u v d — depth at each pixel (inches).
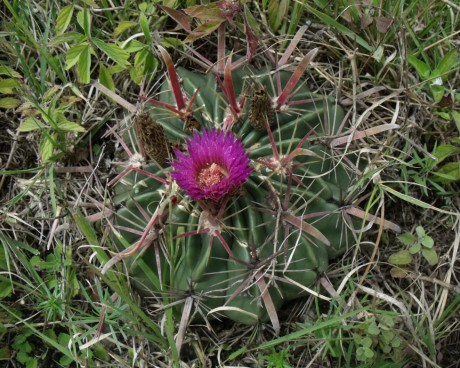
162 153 15.7
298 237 15.4
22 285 17.2
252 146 15.9
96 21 19.6
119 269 16.6
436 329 16.8
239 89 17.1
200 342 16.8
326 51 19.1
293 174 15.7
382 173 17.7
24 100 19.1
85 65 17.4
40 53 18.5
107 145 18.5
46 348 17.4
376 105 17.7
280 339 15.8
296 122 16.2
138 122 15.3
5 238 17.6
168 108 16.3
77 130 17.6
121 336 17.2
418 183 17.6
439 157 17.8
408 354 16.7
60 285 17.4
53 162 18.1
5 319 17.3
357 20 19.0
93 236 16.4
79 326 17.2
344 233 16.7
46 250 18.1
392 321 16.1
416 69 18.2
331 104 17.4
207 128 16.6
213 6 17.4
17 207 18.5
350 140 16.6
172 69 15.7
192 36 17.8
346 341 16.8
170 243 15.4
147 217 15.8
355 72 18.3
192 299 15.9
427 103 18.3
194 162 15.1
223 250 15.5
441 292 17.2
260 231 15.5
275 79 17.3
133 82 19.0
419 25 19.4
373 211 17.6
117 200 16.5
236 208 15.3
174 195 15.5
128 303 15.8
